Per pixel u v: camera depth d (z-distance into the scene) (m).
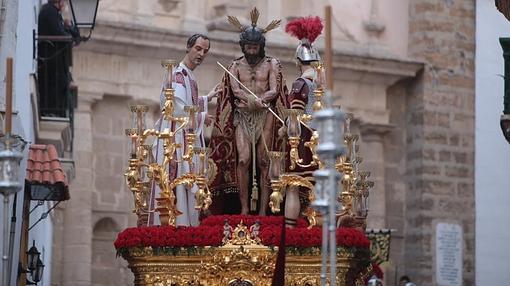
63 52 47.91
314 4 70.12
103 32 63.81
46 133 47.16
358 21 71.38
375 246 49.81
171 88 30.39
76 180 64.00
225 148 30.92
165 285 28.95
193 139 29.73
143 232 28.95
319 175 22.17
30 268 38.44
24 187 36.50
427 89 71.75
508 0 44.34
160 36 65.06
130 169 30.38
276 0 68.88
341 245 29.12
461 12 72.56
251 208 30.73
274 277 28.16
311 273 29.09
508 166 71.44
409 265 71.69
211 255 28.89
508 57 42.56
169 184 29.95
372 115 71.25
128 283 65.81
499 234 71.00
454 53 72.31
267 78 31.06
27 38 38.47
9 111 23.45
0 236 30.62
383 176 71.81
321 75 30.61
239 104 30.88
